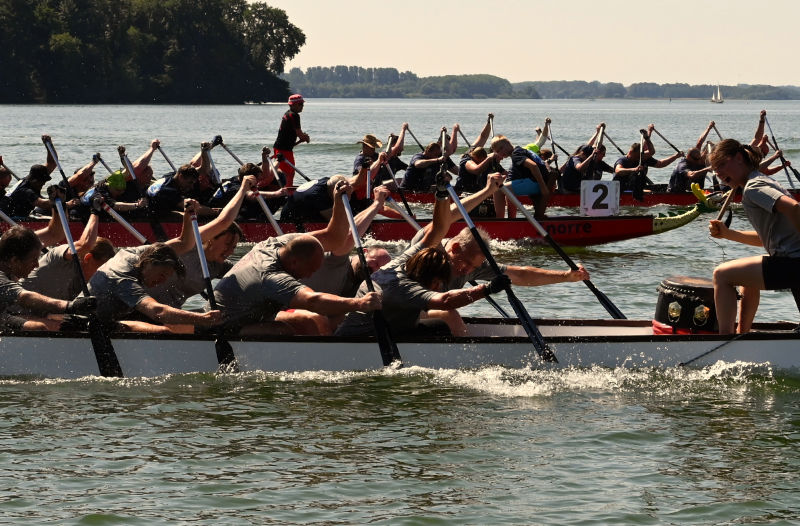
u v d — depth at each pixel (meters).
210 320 15.02
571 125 148.00
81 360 15.59
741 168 14.94
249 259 15.50
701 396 15.05
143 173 30.92
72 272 16.47
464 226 30.72
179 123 132.75
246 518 10.69
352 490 11.43
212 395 14.87
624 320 17.64
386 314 15.84
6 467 11.95
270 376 15.73
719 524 10.66
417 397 14.88
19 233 15.31
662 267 27.66
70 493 11.24
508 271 16.78
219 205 28.69
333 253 16.59
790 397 15.05
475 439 13.14
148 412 14.07
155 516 10.70
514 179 31.55
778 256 14.97
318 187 26.73
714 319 16.34
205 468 12.03
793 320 20.77
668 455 12.61
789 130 132.88
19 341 15.59
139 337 15.56
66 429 13.31
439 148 37.84
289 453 12.57
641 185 41.94
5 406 14.23
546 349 15.92
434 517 10.76
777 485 11.68
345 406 14.43
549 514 10.84
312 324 16.33
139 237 19.00
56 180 49.75
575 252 30.55
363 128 130.50
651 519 10.74
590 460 12.43
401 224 30.58
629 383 15.68
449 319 16.72
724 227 16.20
